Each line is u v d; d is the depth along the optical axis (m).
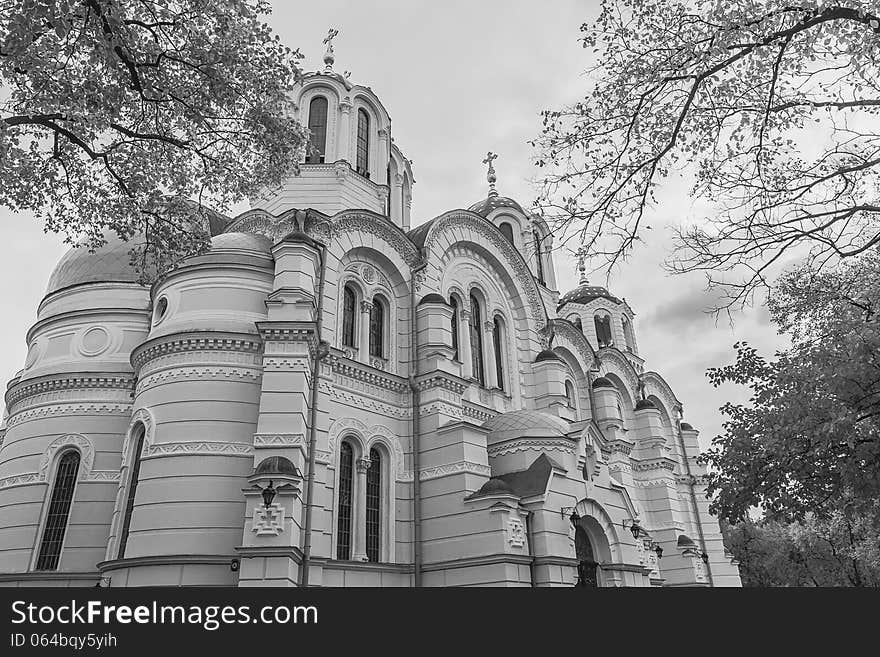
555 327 40.62
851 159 14.94
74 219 19.20
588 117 14.67
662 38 14.05
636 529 29.34
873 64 13.24
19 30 13.02
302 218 26.55
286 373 22.05
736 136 14.84
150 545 20.17
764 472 17.84
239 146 19.16
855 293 18.09
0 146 14.71
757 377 19.33
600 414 39.53
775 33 12.97
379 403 26.45
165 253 20.59
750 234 15.05
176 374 22.58
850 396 15.94
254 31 17.62
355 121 34.44
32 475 26.23
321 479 22.67
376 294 28.80
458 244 33.47
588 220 14.55
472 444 25.80
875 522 18.42
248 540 19.22
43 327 30.20
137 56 15.87
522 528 24.02
